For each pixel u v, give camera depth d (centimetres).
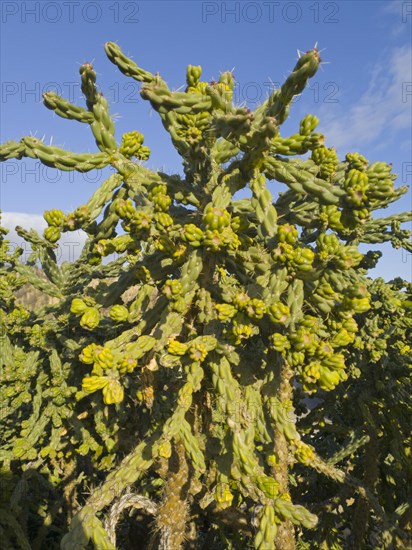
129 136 333
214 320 342
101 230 345
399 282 659
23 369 495
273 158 297
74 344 485
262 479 294
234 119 259
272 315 279
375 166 262
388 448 692
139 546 598
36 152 304
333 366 266
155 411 484
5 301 515
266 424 357
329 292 289
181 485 353
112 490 310
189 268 312
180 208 369
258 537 283
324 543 676
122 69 324
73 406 504
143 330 347
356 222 278
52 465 610
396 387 582
